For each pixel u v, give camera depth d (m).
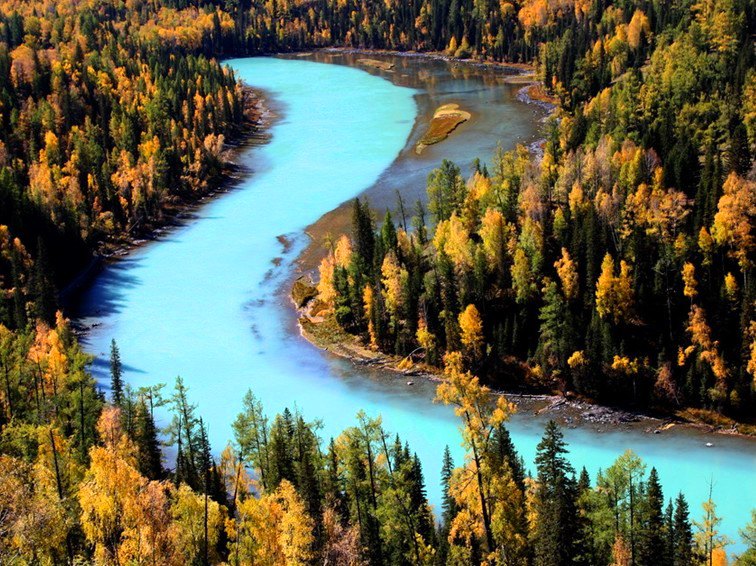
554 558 64.56
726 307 116.88
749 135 156.00
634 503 70.69
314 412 118.00
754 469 99.50
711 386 111.75
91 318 153.12
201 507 65.69
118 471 54.84
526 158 172.00
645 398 114.50
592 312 122.12
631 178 140.12
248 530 64.38
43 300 144.12
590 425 111.06
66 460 69.06
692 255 122.69
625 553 65.12
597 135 179.50
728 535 86.94
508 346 125.56
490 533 62.03
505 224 137.75
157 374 131.50
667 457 102.75
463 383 60.47
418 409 117.31
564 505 65.88
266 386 126.19
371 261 147.25
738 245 119.81
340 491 81.19
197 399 123.00
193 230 196.25
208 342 142.00
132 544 52.28
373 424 76.50
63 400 101.38
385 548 72.62
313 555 63.25
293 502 64.31
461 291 131.00
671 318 120.06
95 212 192.88
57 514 50.62
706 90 184.75
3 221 167.25
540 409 115.75
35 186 188.75
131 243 189.75
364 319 139.62
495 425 60.50
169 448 110.00
